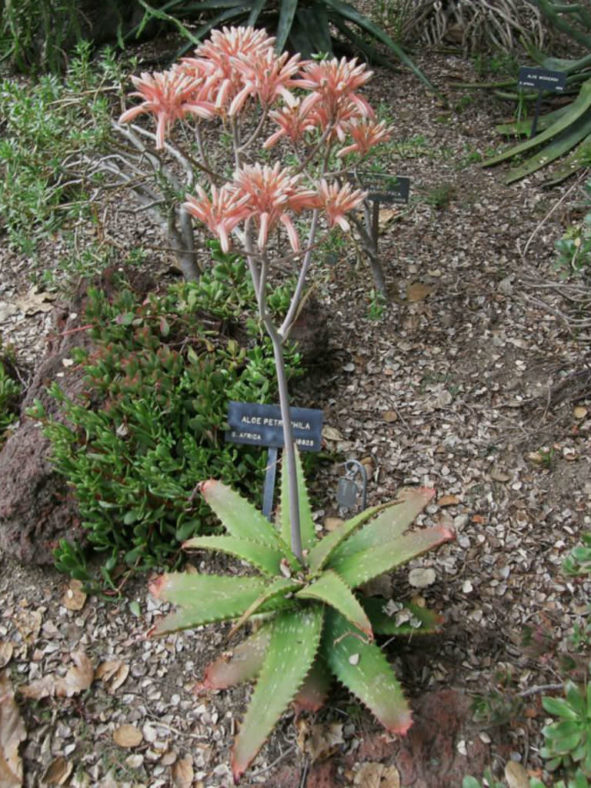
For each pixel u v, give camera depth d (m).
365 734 2.14
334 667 2.09
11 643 2.46
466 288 3.47
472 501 2.71
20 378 3.20
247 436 2.60
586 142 4.03
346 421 2.99
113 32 4.91
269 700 1.96
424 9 5.29
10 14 4.29
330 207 1.73
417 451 2.87
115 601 2.55
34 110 2.88
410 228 3.81
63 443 2.56
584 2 5.42
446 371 3.14
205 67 1.78
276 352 1.97
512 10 5.02
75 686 2.34
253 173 1.63
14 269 3.72
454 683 2.24
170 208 3.07
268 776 2.12
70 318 3.15
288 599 2.15
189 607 2.15
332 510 2.71
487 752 2.07
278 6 4.82
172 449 2.75
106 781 2.15
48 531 2.59
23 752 2.22
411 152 4.19
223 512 2.34
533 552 2.56
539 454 2.82
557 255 3.56
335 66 1.77
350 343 3.27
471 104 4.64
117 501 2.56
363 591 2.39
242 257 3.04
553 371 3.08
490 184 4.04
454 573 2.51
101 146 3.07
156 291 3.24
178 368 2.80
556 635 2.34
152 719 2.27
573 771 2.01
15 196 2.94
